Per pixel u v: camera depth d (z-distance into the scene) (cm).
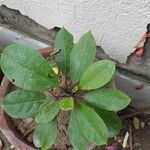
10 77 24
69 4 29
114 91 24
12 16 34
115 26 29
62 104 24
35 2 30
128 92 35
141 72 32
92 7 28
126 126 36
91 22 29
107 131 24
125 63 32
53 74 25
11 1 32
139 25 27
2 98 28
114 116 26
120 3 26
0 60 24
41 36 35
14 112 25
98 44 31
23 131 29
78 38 32
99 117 24
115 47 31
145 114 36
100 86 23
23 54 24
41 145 25
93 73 24
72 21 30
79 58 25
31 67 24
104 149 35
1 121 28
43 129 26
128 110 36
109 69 23
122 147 35
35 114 26
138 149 36
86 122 24
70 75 26
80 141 25
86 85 24
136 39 29
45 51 29
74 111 25
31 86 25
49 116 25
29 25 34
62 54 26
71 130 25
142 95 34
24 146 28
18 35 35
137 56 30
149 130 36
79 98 26
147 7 26
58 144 29
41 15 32
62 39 26
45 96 26
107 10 27
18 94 25
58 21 31
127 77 33
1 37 37
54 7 30
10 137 29
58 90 26
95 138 24
